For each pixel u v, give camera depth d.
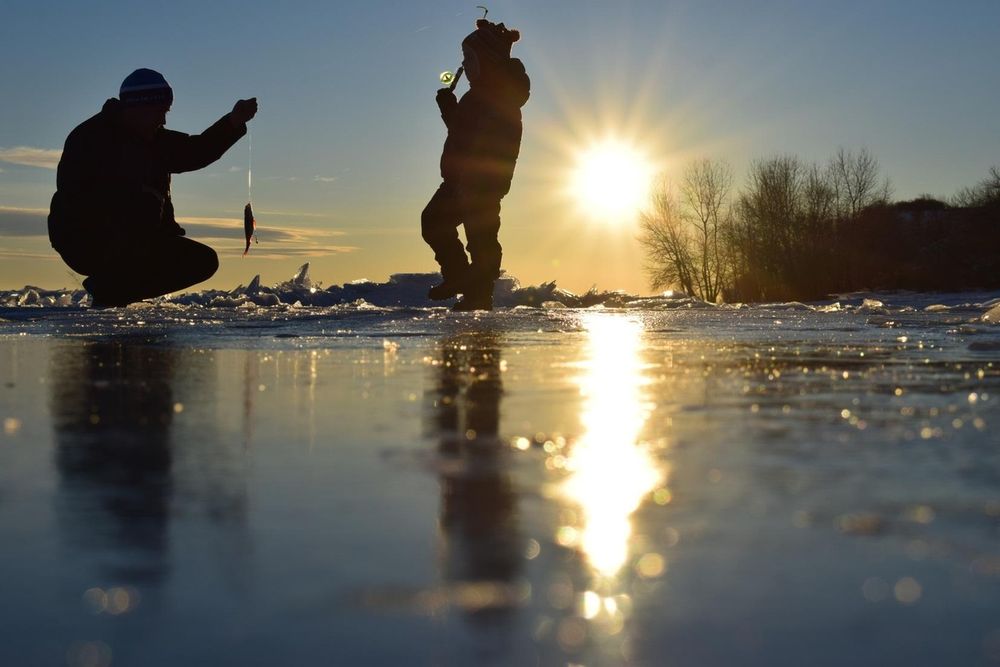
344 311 10.41
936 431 2.36
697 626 1.02
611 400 2.98
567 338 6.29
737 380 3.61
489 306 13.84
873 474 1.83
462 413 2.70
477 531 1.40
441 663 0.91
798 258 48.03
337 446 2.14
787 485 1.73
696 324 8.38
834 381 3.54
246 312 10.34
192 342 5.93
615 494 1.65
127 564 1.25
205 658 0.93
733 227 48.84
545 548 1.32
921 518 1.49
